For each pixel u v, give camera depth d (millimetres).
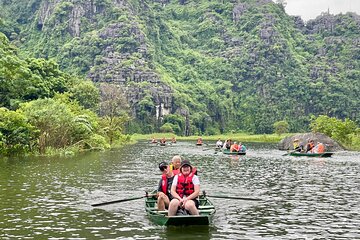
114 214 16484
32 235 13438
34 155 45656
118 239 12984
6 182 24859
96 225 14742
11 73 65062
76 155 48500
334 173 31922
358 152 63000
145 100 182125
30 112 47312
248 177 29281
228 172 32688
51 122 47844
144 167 36031
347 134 76062
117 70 193125
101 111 120500
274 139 125125
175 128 186875
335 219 15844
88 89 102750
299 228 14469
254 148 78375
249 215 16469
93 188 23188
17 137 44156
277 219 15773
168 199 15430
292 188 23828
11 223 14953
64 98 70500
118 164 38625
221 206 18266
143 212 16875
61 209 17391
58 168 33062
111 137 82438
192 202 14477
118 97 127125
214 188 23781
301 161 44344
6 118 44562
